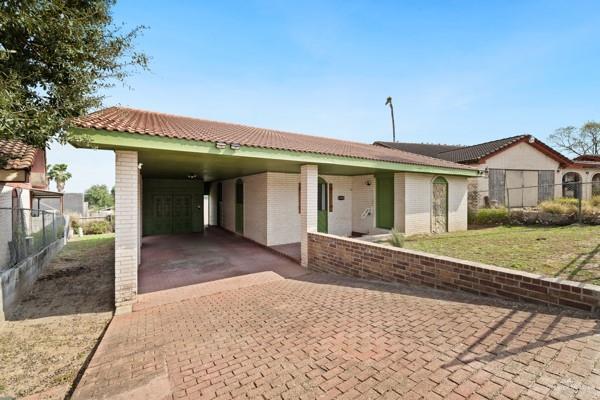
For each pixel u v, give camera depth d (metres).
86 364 3.64
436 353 2.88
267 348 3.43
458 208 12.34
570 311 3.32
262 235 10.68
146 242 11.96
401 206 10.58
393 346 3.12
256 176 11.21
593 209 11.34
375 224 11.60
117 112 7.45
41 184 11.91
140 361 3.33
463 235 10.53
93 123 4.78
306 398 2.42
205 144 5.63
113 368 3.18
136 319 4.77
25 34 3.41
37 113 3.47
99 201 56.66
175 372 3.04
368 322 3.86
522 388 2.22
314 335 3.64
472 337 3.09
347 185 12.53
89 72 4.01
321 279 6.68
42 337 4.35
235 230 13.53
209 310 5.04
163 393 2.68
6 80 3.26
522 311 3.53
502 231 11.20
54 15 3.46
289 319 4.32
